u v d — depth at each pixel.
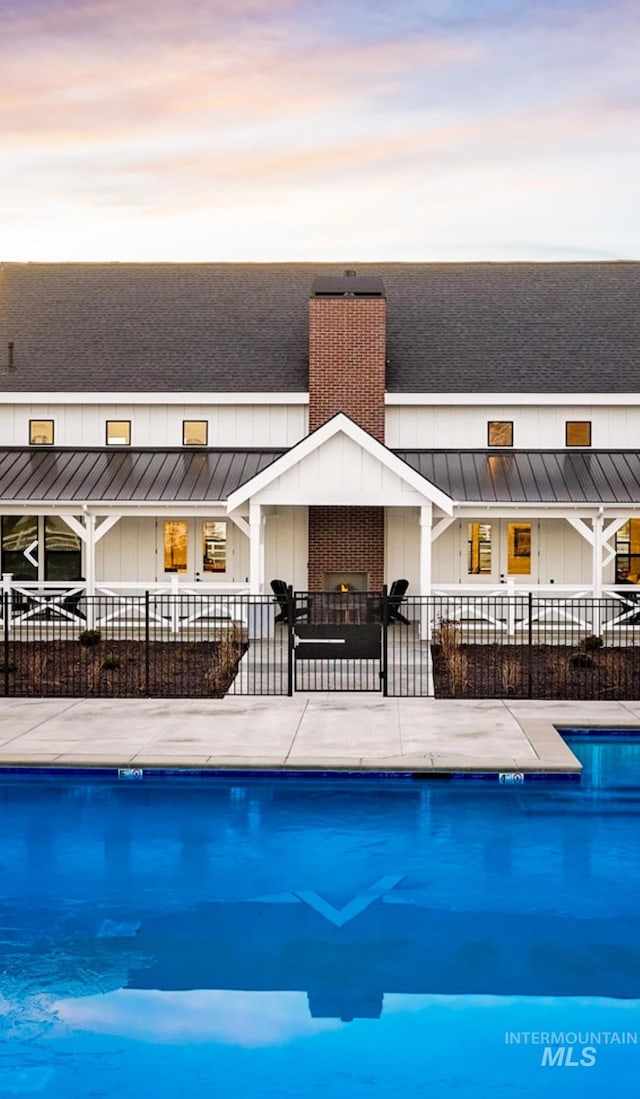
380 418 31.52
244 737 17.62
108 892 12.02
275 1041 8.92
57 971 10.12
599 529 28.52
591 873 12.58
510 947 10.64
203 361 33.44
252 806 15.08
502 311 35.22
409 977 10.01
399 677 23.08
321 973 10.09
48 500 28.94
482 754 16.44
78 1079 8.38
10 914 11.41
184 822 14.41
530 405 31.92
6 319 35.28
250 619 27.05
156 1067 8.55
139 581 32.00
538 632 29.59
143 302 36.06
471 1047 8.84
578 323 34.59
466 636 28.31
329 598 26.58
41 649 26.67
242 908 11.59
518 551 31.66
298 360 33.41
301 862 12.95
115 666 23.70
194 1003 9.53
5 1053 8.74
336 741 17.34
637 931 11.00
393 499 26.61
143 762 15.95
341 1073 8.47
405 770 15.76
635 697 20.92
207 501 28.84
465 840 13.70
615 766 16.80
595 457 31.66
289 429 32.44
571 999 9.60
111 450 32.38
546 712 19.53
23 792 15.66
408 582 29.27
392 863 12.91
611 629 29.53
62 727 18.31
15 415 32.72
